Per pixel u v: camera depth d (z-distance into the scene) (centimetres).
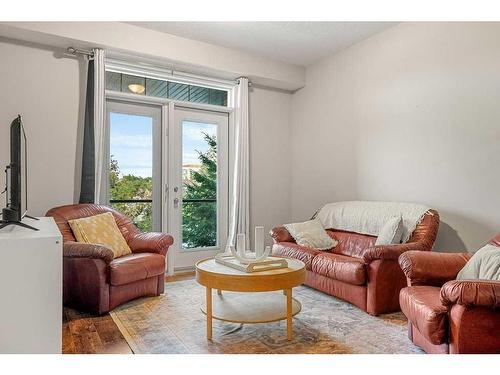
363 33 402
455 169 325
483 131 305
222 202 488
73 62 380
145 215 436
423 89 353
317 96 487
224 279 235
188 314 294
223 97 500
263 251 271
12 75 351
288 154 533
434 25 344
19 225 202
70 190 378
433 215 318
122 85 429
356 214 380
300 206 518
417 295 217
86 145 374
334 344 236
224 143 491
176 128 454
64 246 296
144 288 329
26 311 172
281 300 281
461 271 232
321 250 380
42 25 339
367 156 414
